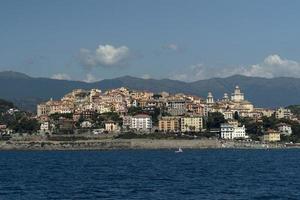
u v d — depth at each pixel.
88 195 134.00
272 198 127.31
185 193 137.75
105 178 185.50
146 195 133.75
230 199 126.19
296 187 150.12
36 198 129.00
